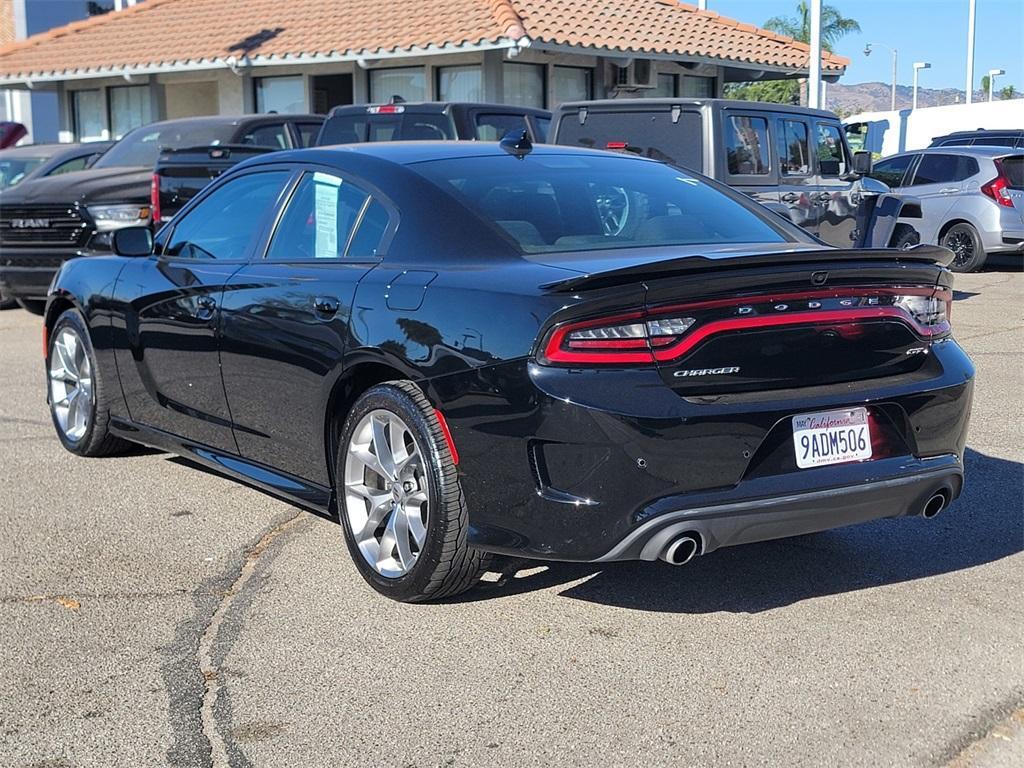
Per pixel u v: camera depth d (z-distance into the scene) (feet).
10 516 17.63
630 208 15.21
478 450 12.55
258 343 15.84
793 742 10.55
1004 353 30.22
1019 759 10.18
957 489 13.69
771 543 15.89
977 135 66.13
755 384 12.26
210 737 10.89
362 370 14.34
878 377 13.00
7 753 10.64
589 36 57.36
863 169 34.91
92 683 12.03
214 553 15.94
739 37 67.10
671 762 10.25
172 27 71.15
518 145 16.53
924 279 13.20
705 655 12.42
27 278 36.81
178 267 18.15
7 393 27.14
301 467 15.61
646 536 11.83
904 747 10.43
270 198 17.03
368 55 57.36
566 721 11.04
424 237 14.21
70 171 44.52
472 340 12.57
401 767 10.30
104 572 15.24
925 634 12.85
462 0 59.47
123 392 19.60
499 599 14.07
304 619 13.58
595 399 11.68
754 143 32.37
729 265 11.91
